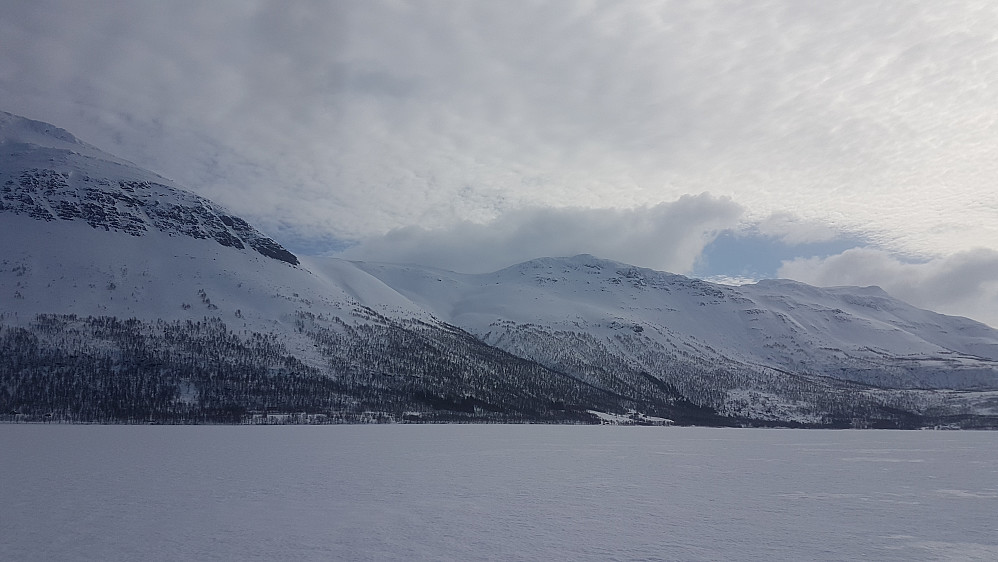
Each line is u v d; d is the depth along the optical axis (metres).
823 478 62.56
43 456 71.25
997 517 42.44
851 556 32.19
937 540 35.72
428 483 55.06
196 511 41.19
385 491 50.44
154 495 47.00
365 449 85.62
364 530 36.50
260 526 37.09
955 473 67.88
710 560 31.19
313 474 59.25
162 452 77.06
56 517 38.94
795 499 49.22
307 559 30.20
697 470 68.44
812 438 148.62
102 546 32.25
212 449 81.81
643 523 39.44
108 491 48.56
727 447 106.81
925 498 50.31
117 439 97.00
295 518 39.47
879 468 72.69
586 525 38.69
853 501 48.53
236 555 30.77
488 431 141.75
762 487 55.75
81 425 134.00
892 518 41.81
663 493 51.62
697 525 39.06
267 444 91.31
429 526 37.84
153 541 33.28
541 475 61.56
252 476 57.19
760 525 39.22
